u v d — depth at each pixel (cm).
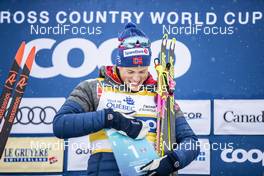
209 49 1439
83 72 1438
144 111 910
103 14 1438
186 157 892
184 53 1437
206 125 1434
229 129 1437
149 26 1438
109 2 1437
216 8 1436
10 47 1437
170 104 922
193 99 1435
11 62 1437
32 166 1421
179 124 931
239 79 1438
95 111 894
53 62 1436
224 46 1439
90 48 1441
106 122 861
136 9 1438
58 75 1436
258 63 1441
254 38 1438
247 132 1436
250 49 1441
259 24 1438
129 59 894
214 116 1435
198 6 1437
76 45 1439
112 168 883
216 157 1430
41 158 1423
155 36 1438
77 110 891
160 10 1437
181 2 1436
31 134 1423
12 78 1202
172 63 996
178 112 943
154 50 1436
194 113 1435
